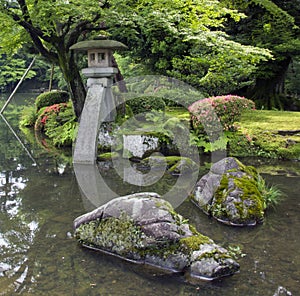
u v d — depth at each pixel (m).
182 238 2.79
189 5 6.67
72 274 2.66
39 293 2.43
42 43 8.16
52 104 11.64
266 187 4.44
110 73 6.39
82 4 5.85
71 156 7.00
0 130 10.95
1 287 2.51
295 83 13.93
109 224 3.01
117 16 6.62
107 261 2.84
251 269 2.69
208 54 7.61
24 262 2.86
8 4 6.38
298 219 3.67
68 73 7.71
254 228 3.47
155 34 8.30
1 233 3.42
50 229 3.49
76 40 7.48
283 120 7.84
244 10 9.81
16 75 24.98
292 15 10.22
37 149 7.88
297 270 2.68
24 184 5.14
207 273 2.55
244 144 6.71
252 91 11.79
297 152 6.31
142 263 2.79
